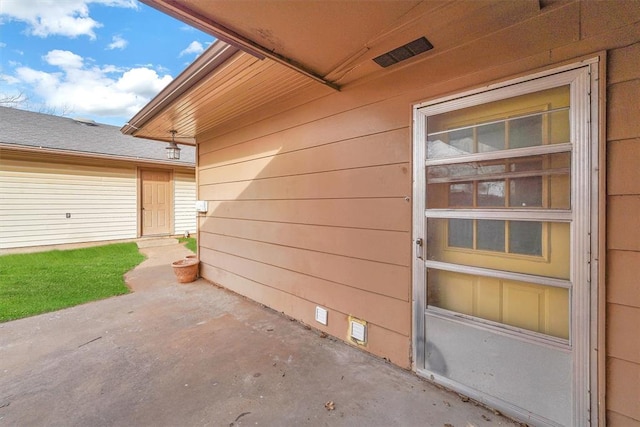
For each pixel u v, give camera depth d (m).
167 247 7.41
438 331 1.88
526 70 1.51
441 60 1.81
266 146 3.20
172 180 8.54
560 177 1.46
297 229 2.88
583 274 1.38
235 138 3.68
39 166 6.36
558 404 1.45
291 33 1.63
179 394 1.80
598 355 1.34
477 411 1.64
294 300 2.95
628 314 1.28
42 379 1.96
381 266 2.17
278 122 3.02
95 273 4.78
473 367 1.73
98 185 7.16
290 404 1.71
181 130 4.01
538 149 1.49
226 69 2.19
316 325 2.71
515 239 1.61
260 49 1.79
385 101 2.11
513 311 1.63
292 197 2.91
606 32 1.30
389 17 1.48
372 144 2.20
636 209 1.25
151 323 2.88
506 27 1.55
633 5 1.24
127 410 1.67
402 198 2.03
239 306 3.34
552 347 1.47
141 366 2.11
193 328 2.76
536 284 1.53
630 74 1.26
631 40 1.25
